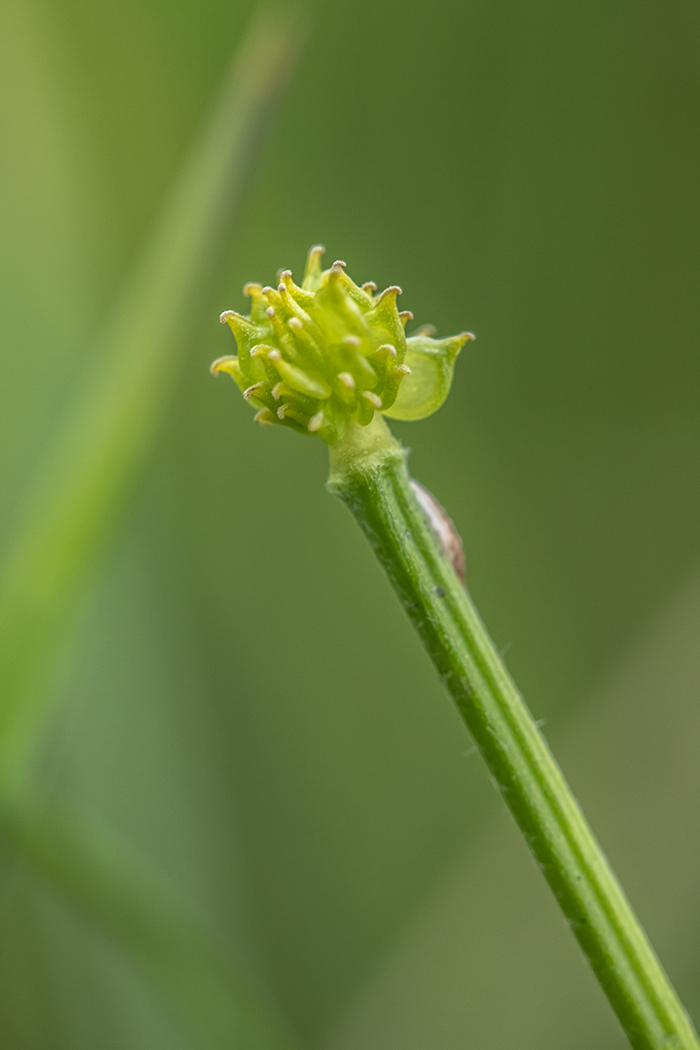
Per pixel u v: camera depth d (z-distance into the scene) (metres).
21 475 0.21
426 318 0.25
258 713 0.23
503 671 0.11
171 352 0.14
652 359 0.25
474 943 0.21
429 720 0.24
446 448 0.25
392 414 0.11
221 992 0.14
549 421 0.25
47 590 0.14
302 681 0.24
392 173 0.25
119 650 0.21
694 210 0.24
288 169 0.25
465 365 0.25
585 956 0.11
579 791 0.22
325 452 0.25
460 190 0.25
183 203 0.15
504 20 0.24
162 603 0.22
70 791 0.19
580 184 0.25
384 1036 0.21
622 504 0.25
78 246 0.23
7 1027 0.18
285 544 0.24
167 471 0.23
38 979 0.19
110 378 0.14
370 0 0.24
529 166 0.25
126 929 0.14
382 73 0.25
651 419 0.25
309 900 0.22
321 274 0.11
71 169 0.23
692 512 0.24
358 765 0.23
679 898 0.21
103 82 0.23
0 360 0.21
